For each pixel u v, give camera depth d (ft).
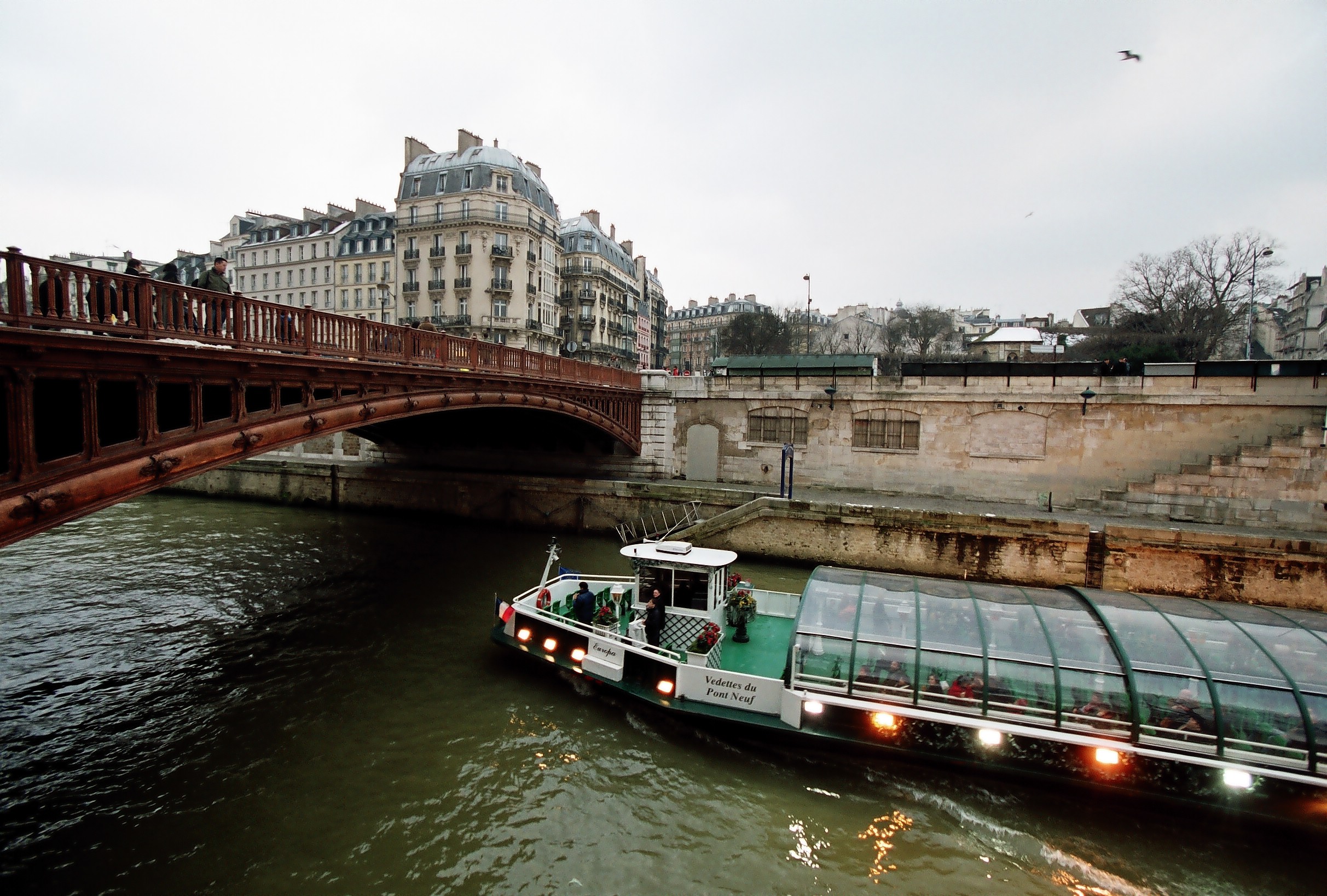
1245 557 49.16
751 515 63.72
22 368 19.03
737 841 24.70
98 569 58.13
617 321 200.13
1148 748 25.55
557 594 41.91
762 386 82.89
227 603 49.37
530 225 147.84
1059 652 27.71
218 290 28.50
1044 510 66.54
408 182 150.00
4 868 22.18
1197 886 23.20
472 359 47.91
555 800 26.68
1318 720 24.23
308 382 32.42
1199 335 115.44
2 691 34.86
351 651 40.70
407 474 84.89
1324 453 57.82
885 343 216.95
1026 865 23.91
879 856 24.17
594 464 88.89
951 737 27.73
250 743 30.22
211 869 22.38
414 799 26.48
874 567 59.57
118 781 27.25
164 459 24.13
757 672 33.35
